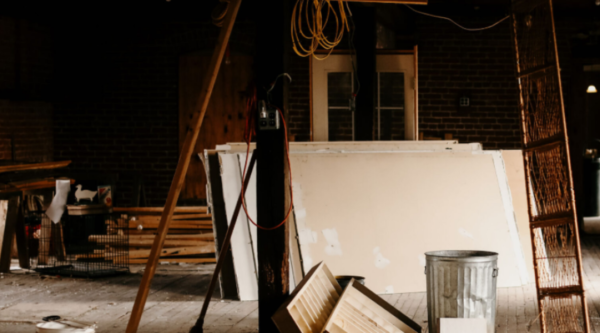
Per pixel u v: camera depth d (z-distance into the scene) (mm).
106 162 10445
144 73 10312
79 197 7965
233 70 10234
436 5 9930
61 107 10453
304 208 6762
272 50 4750
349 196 6855
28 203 8781
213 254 8094
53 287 6898
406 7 9648
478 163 7156
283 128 4758
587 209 11938
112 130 10406
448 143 7648
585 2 9445
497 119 10180
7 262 7684
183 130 10336
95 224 9891
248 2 9836
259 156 4793
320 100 8664
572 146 10008
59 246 8289
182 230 8328
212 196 6660
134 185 10141
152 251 4477
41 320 5492
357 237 6719
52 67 10195
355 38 8484
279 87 4746
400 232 6789
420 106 10219
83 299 6348
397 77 8750
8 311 5863
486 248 6855
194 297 6449
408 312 5809
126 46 10289
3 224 7723
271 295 4797
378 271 6625
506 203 7090
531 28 4691
